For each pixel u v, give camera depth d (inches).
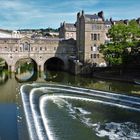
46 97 3380.9
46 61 7632.9
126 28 5344.5
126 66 5634.8
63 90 3841.0
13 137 2000.5
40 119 2351.1
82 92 3752.5
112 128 2454.5
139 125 2549.2
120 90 4003.4
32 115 2410.2
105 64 6525.6
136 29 5388.8
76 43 7062.0
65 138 2156.7
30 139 1866.4
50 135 2187.5
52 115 2684.5
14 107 3021.7
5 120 2458.2
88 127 2438.5
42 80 5438.0
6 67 7194.9
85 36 6451.8
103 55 6082.7
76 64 6230.3
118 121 2645.2
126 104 3171.8
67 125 2438.5
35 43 6840.6
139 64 5615.2
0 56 6668.3
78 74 6225.4
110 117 2753.4
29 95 3262.8
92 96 3528.5
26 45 6811.0
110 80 5191.9
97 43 6525.6
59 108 2957.7
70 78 5669.3
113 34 5403.5
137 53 5452.8
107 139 2212.1
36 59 6899.6
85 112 2878.9
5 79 5674.2
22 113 2421.3
